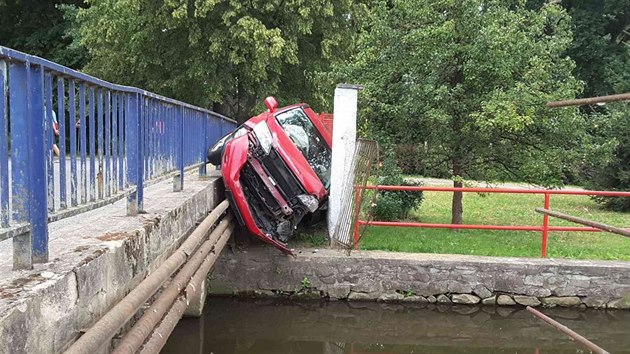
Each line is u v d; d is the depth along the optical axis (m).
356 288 7.68
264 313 7.43
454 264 7.62
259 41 12.95
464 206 13.38
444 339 6.85
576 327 7.20
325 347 6.49
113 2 14.03
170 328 3.30
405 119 9.05
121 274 3.11
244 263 7.71
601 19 26.80
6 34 22.31
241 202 7.08
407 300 7.65
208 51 14.09
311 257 7.71
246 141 7.34
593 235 9.92
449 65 9.13
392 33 9.31
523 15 9.48
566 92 8.59
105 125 3.63
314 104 16.30
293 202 7.53
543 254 7.96
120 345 2.50
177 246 4.64
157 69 14.93
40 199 2.54
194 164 6.95
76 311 2.49
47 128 2.71
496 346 6.66
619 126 13.67
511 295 7.61
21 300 2.03
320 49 15.41
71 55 20.45
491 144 9.32
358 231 7.80
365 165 7.82
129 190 3.96
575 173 10.45
